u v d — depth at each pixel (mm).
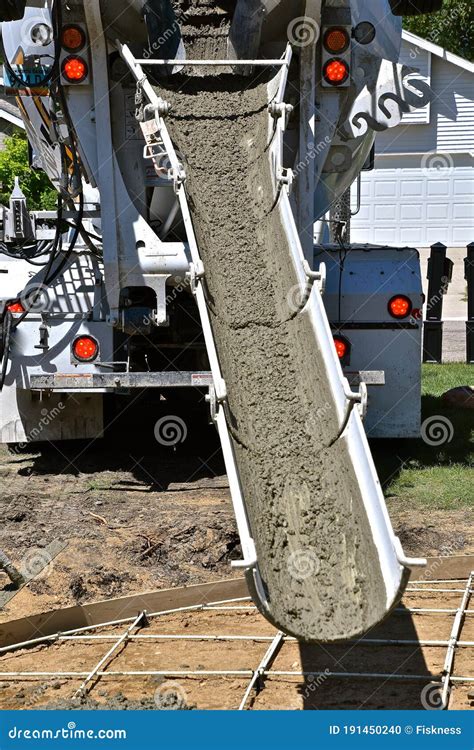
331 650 7891
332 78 11562
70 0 11273
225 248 10125
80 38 11367
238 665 7605
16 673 7535
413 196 39188
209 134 11273
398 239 39406
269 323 9359
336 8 11523
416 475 12289
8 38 11719
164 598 8797
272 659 7727
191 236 9125
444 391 18500
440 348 23094
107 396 13914
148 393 15711
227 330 9305
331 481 7629
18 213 13312
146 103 10914
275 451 8102
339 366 7707
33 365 12555
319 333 8281
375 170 39219
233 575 9492
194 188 10688
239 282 9766
